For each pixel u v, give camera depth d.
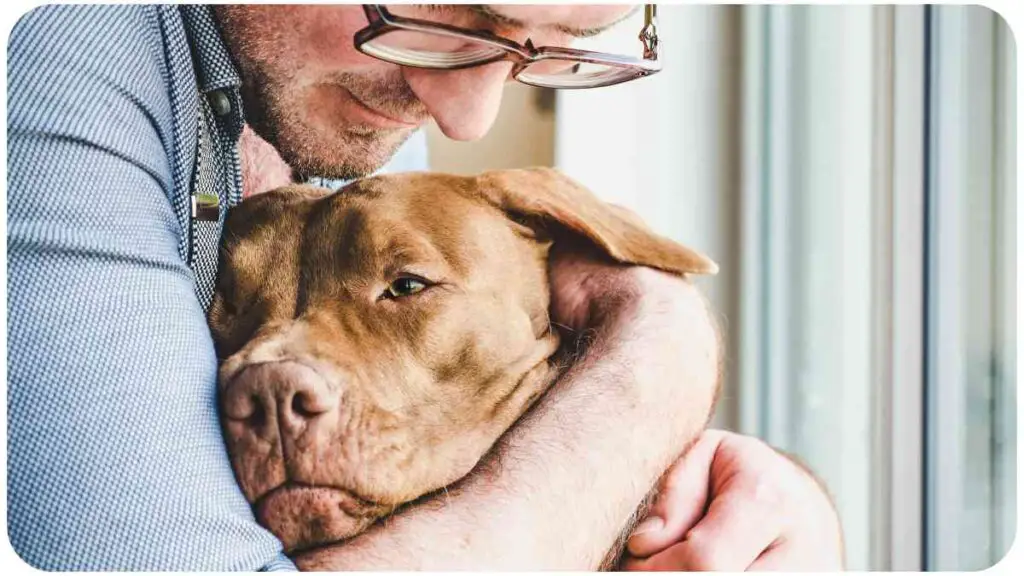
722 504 0.83
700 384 0.87
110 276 0.62
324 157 0.88
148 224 0.65
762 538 0.82
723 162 1.27
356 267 0.83
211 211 0.79
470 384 0.83
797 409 1.28
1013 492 1.09
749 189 1.28
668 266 0.92
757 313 1.29
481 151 1.01
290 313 0.81
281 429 0.73
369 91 0.83
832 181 1.28
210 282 0.81
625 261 0.92
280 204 0.86
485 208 0.89
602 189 1.14
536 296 0.89
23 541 0.59
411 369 0.80
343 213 0.85
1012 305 1.09
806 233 1.30
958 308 1.14
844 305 1.25
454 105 0.79
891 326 1.20
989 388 1.11
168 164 0.72
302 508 0.73
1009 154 1.09
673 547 0.80
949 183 1.14
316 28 0.80
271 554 0.64
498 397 0.83
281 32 0.81
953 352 1.14
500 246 0.88
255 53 0.81
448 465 0.78
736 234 1.27
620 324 0.87
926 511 1.16
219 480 0.64
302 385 0.73
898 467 1.18
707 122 1.25
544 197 0.90
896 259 1.19
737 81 1.29
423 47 0.75
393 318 0.82
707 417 0.88
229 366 0.74
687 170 1.22
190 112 0.76
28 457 0.59
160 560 0.59
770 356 1.29
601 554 0.78
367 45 0.73
